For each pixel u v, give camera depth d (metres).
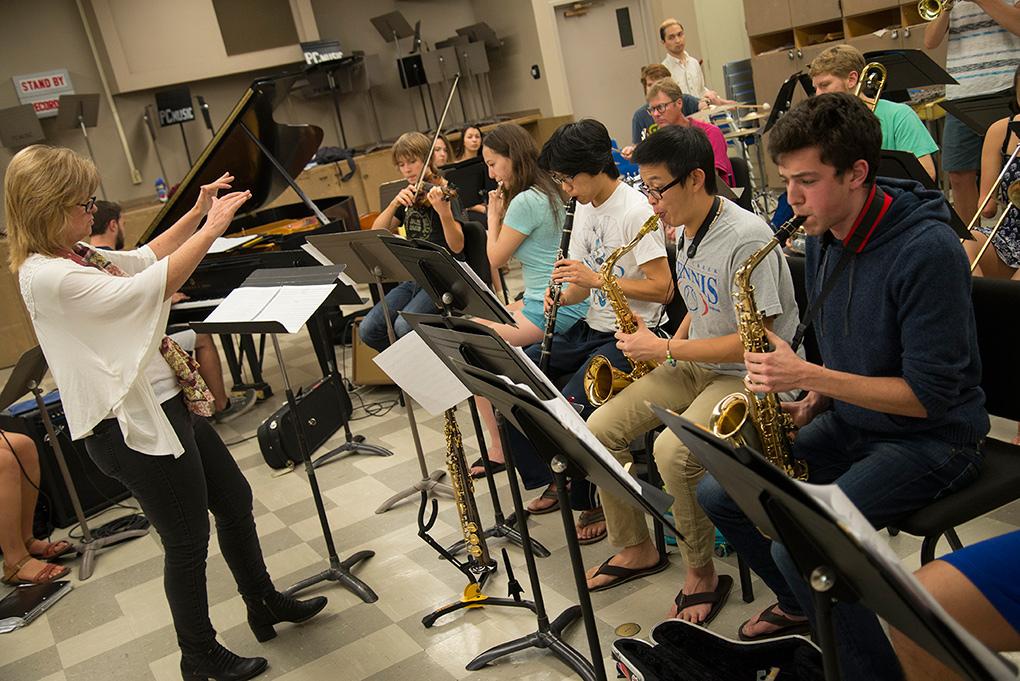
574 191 2.89
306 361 6.11
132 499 4.41
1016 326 2.07
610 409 2.66
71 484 3.80
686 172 2.33
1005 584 1.59
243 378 5.95
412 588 3.05
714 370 2.58
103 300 2.30
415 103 10.19
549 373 3.31
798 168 1.85
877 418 1.99
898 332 1.91
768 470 1.25
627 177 4.59
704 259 2.40
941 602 1.61
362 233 3.02
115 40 8.55
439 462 4.02
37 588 3.62
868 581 1.28
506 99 10.22
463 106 10.27
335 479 4.10
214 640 2.71
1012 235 2.99
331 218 5.81
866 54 4.31
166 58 8.79
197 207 2.89
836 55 3.64
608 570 2.76
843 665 1.90
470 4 10.38
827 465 2.19
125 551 3.86
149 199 9.05
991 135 3.21
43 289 2.29
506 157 3.43
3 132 7.71
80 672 2.98
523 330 3.33
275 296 2.81
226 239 5.21
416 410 4.75
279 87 4.43
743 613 2.50
